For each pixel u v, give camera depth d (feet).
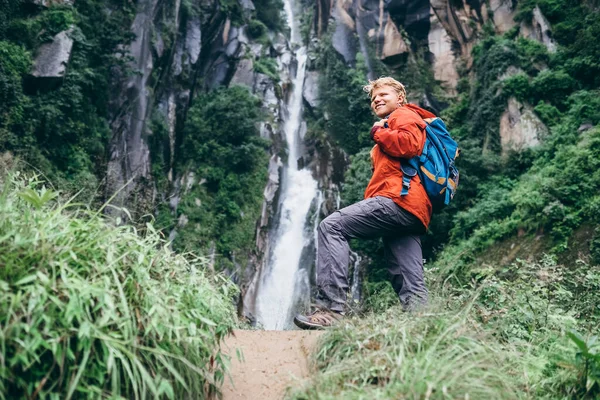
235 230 67.36
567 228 40.57
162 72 69.21
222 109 75.05
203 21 81.35
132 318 5.86
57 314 5.38
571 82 58.85
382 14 82.99
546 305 10.14
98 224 6.54
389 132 9.36
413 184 9.51
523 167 57.11
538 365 7.43
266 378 7.61
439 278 11.12
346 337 7.58
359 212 9.50
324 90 83.97
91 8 57.93
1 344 4.97
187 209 66.85
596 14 60.80
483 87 66.28
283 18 99.04
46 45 49.83
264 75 83.71
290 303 66.59
